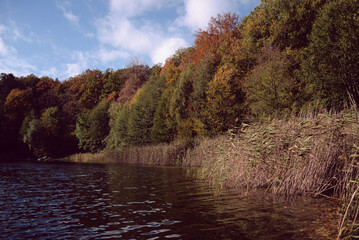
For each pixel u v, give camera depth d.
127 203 7.34
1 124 61.62
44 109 70.50
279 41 26.91
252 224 4.90
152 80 49.59
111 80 69.19
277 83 18.97
